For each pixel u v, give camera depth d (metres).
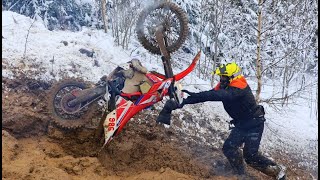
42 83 6.84
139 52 10.04
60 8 12.62
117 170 5.80
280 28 9.61
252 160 6.15
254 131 6.07
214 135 7.30
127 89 5.84
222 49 11.60
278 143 7.99
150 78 5.89
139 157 6.16
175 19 6.50
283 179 6.19
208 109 8.03
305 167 7.51
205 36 11.83
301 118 9.53
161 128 6.87
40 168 5.01
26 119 5.96
